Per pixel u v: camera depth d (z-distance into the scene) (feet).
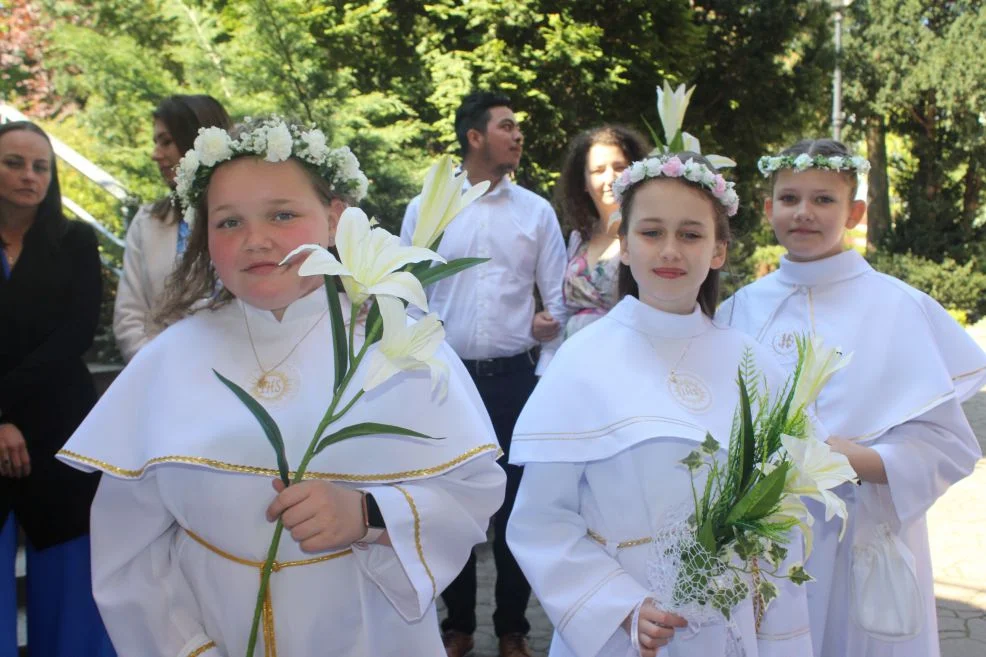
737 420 6.11
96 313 10.42
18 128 9.95
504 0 33.53
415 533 5.48
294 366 5.84
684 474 6.63
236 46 25.53
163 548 6.12
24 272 9.98
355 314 4.92
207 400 5.69
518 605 12.64
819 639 8.61
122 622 5.89
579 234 13.15
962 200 76.64
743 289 10.16
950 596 16.12
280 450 5.12
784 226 9.51
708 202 7.10
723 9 42.47
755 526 5.68
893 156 81.92
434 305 13.16
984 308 70.74
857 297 9.24
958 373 9.01
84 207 19.70
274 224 5.57
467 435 5.85
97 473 10.02
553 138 34.99
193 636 5.89
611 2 35.58
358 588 5.88
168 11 27.61
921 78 71.77
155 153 10.98
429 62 34.45
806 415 5.92
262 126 5.65
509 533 7.09
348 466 5.65
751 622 6.68
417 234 5.10
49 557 9.90
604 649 6.81
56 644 9.93
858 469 8.18
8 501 9.53
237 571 5.77
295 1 27.09
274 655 5.72
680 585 5.90
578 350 7.32
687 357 7.16
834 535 8.62
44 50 33.71
